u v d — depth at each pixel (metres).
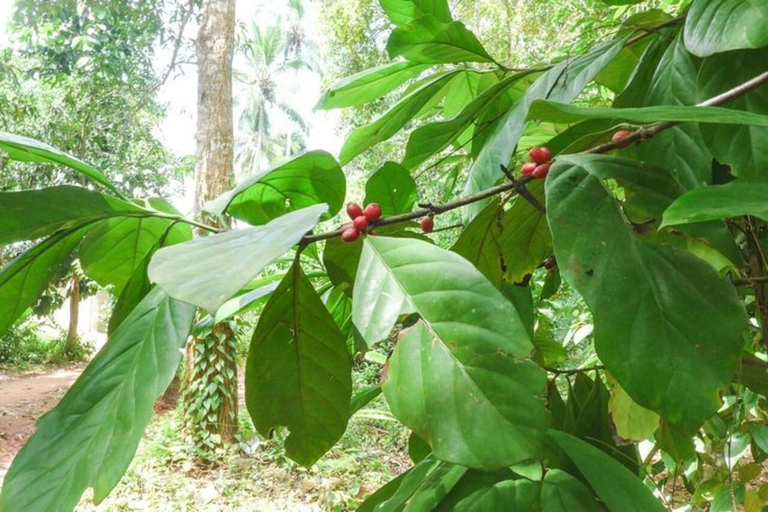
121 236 0.99
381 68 1.19
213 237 0.64
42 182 9.70
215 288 0.50
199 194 7.14
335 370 0.92
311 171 0.94
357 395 1.02
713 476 1.49
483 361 0.58
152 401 0.65
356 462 6.24
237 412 6.81
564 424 0.98
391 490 0.91
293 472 6.05
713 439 1.46
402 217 0.77
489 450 0.54
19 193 0.77
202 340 6.61
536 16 4.84
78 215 0.83
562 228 0.65
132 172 11.20
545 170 0.78
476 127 1.25
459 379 0.58
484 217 0.99
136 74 10.66
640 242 0.64
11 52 10.05
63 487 0.61
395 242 0.70
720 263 0.79
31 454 0.66
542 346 1.37
